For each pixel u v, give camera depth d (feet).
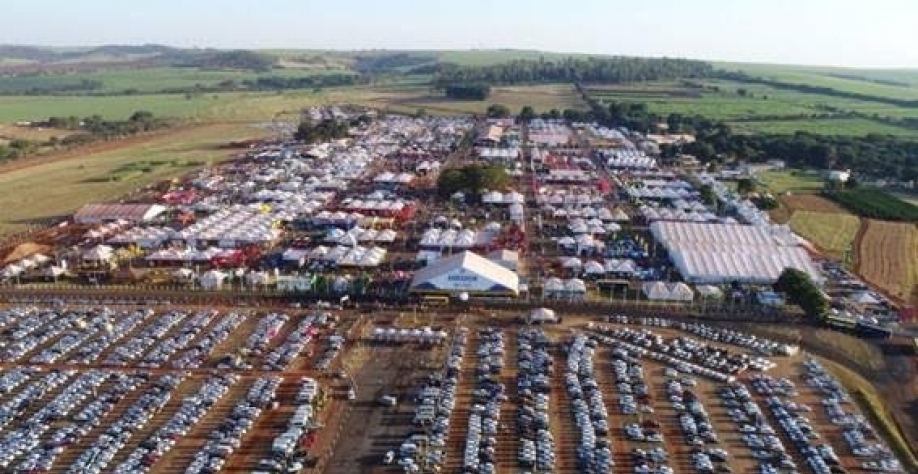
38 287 593.01
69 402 418.72
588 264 639.35
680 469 368.48
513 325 530.68
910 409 434.71
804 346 510.58
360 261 641.40
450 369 460.55
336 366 466.70
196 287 595.47
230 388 439.63
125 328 518.37
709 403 429.38
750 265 627.05
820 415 421.18
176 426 394.93
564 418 411.54
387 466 365.40
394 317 541.75
